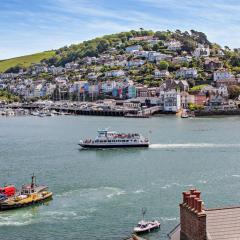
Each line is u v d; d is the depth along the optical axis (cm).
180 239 5472
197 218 5091
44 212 11794
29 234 10262
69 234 10169
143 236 9838
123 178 15912
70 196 13362
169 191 13750
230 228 5159
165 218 10975
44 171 17600
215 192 13525
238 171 16875
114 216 11281
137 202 12506
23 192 13138
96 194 13550
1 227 10756
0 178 16388
